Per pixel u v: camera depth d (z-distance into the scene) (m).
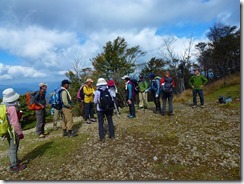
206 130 8.80
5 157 8.05
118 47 41.09
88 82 10.99
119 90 32.12
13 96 6.55
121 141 8.07
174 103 15.88
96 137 8.73
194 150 7.16
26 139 9.98
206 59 43.09
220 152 6.99
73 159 7.11
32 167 6.87
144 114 11.90
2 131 6.27
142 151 7.22
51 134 10.31
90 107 11.20
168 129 9.14
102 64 40.19
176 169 6.19
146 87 13.09
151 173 6.03
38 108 9.87
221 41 40.16
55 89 9.59
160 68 42.06
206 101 15.64
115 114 12.45
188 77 41.44
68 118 9.05
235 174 5.89
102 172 6.23
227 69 40.44
